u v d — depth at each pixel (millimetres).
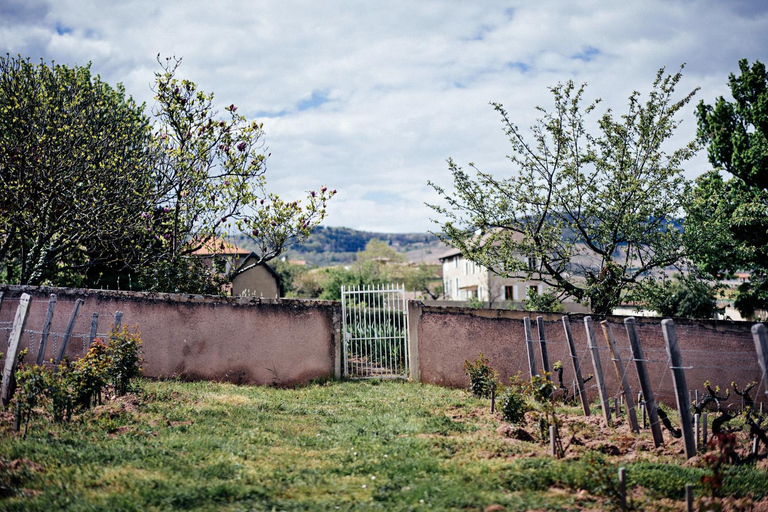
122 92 24594
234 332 15023
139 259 18969
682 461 8539
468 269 69688
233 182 18828
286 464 8117
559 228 19078
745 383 13852
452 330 15484
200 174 18750
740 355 13930
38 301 13984
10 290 13961
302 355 15344
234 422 10422
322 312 15578
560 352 14695
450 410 11898
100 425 9375
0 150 18016
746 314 26469
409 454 8586
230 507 6457
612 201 18172
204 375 14820
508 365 14992
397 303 16516
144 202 19188
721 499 7191
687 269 18906
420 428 10148
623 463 8250
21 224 17484
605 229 18438
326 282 60000
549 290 20031
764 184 24406
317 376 15414
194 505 6473
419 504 6582
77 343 13930
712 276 18969
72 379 9852
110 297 14367
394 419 10844
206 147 18984
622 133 18328
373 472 7871
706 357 14133
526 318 12562
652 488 7387
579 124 18844
